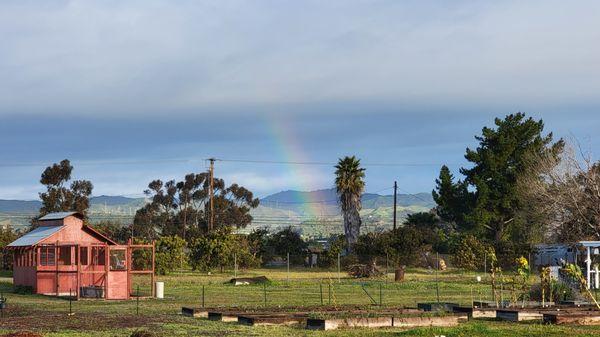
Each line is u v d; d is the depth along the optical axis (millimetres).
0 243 78250
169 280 59969
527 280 36969
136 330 22969
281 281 58031
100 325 24703
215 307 31766
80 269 44094
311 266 97062
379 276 66688
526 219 88625
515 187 90688
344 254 96875
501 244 80188
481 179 94250
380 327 24109
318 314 26109
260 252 96125
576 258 59969
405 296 42500
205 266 79688
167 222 144500
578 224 74750
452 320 24984
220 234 82875
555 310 28219
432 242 89875
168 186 152875
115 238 116312
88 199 109875
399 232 76062
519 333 22062
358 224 96125
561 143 90938
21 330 23141
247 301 38188
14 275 49250
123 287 43219
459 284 53750
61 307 34562
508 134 95375
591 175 73438
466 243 81438
